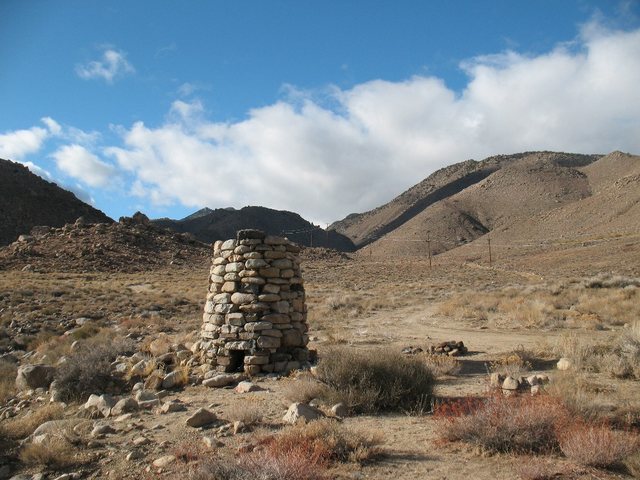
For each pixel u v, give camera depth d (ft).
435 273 259.80
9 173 377.71
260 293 42.98
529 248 391.65
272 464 19.01
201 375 41.09
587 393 27.78
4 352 73.67
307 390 31.40
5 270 198.59
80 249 245.45
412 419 27.35
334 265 306.96
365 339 61.16
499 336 63.10
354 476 19.60
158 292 148.15
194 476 19.51
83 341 64.69
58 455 23.88
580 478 18.48
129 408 32.04
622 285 122.11
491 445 21.85
